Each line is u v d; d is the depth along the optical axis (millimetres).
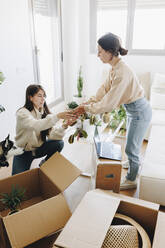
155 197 1784
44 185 1659
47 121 1742
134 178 2031
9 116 2682
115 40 1560
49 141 2109
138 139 1858
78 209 1133
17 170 1847
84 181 2154
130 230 1088
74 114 1793
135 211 1227
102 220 1073
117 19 3611
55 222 1211
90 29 3758
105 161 1570
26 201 1726
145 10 3418
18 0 2553
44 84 3586
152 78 3689
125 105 1804
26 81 2930
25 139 1877
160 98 3123
